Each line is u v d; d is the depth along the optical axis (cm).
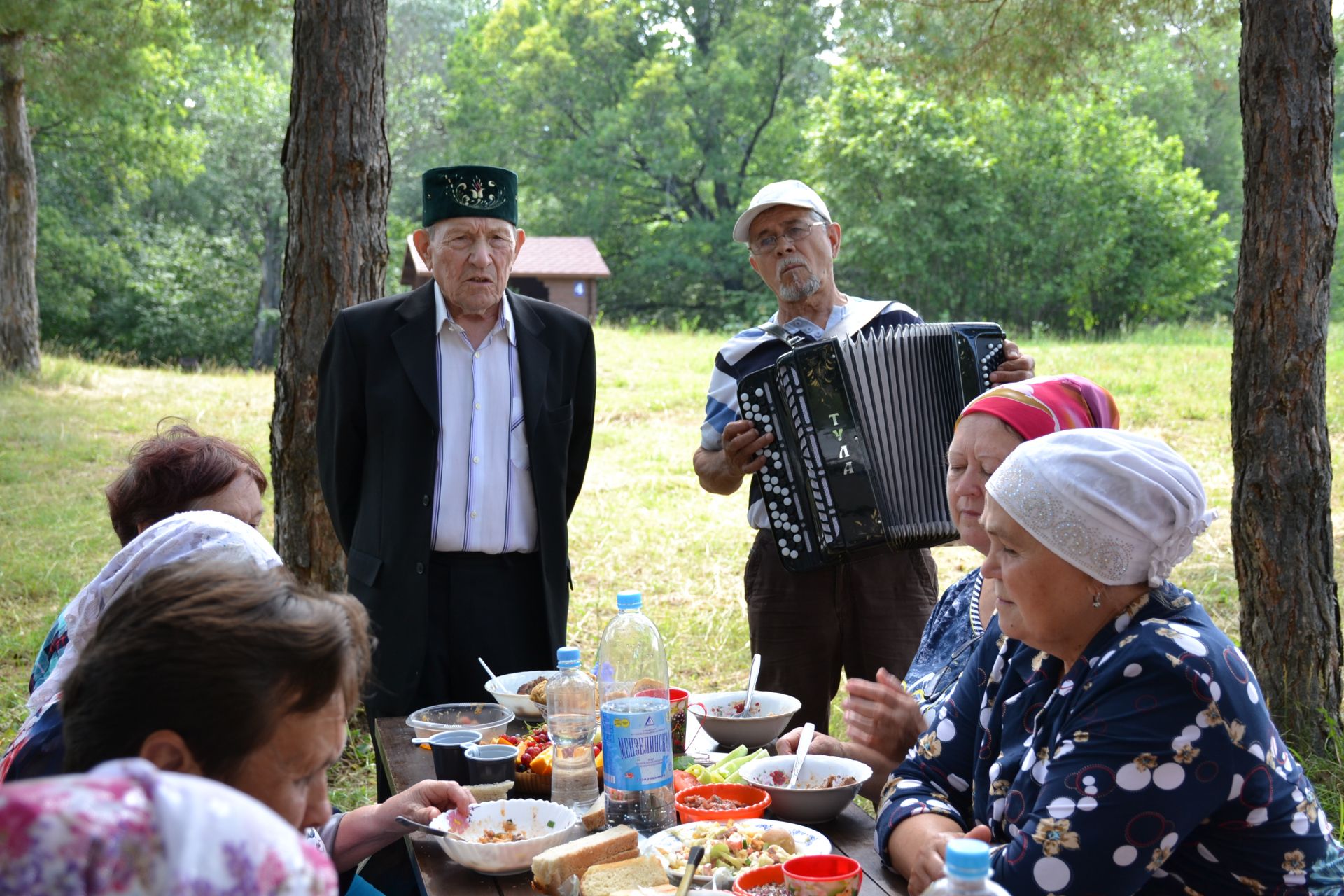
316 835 212
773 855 199
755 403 351
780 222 384
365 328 366
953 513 241
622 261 3778
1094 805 172
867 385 346
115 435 1234
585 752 232
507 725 283
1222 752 171
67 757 124
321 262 482
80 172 3017
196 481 234
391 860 277
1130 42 685
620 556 823
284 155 490
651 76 3531
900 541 350
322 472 384
